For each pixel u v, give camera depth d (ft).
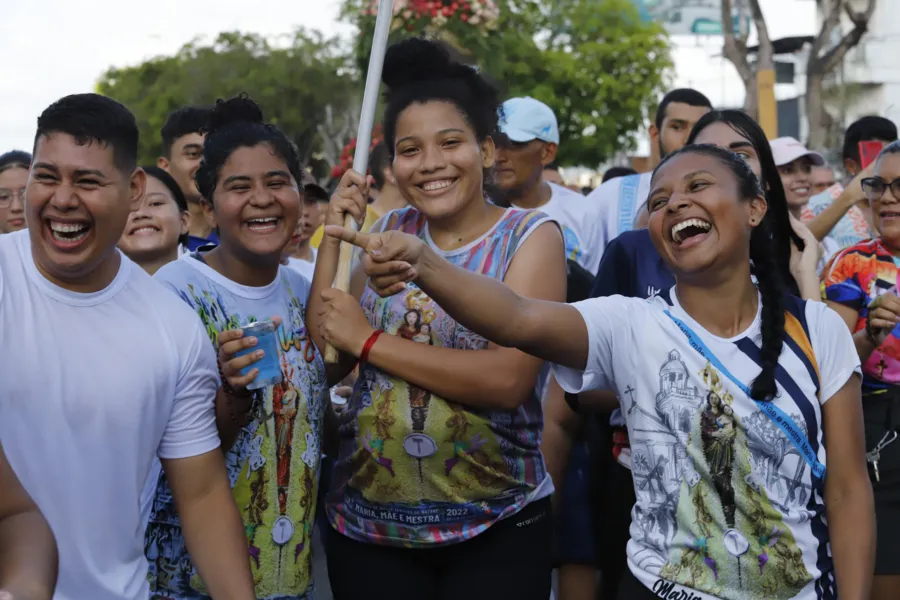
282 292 11.26
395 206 19.39
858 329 13.85
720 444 9.21
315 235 23.81
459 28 26.84
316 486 11.04
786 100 74.79
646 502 9.48
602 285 12.86
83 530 8.86
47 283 8.87
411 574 11.06
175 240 14.89
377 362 10.58
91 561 8.91
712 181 9.33
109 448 8.90
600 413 13.03
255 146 10.80
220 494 9.63
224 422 9.99
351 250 11.02
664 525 9.33
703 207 9.29
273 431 10.52
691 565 9.19
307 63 149.89
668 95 19.47
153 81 161.27
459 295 9.27
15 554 6.55
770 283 9.52
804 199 20.48
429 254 9.30
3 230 18.54
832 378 9.39
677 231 9.43
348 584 11.29
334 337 10.66
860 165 22.30
